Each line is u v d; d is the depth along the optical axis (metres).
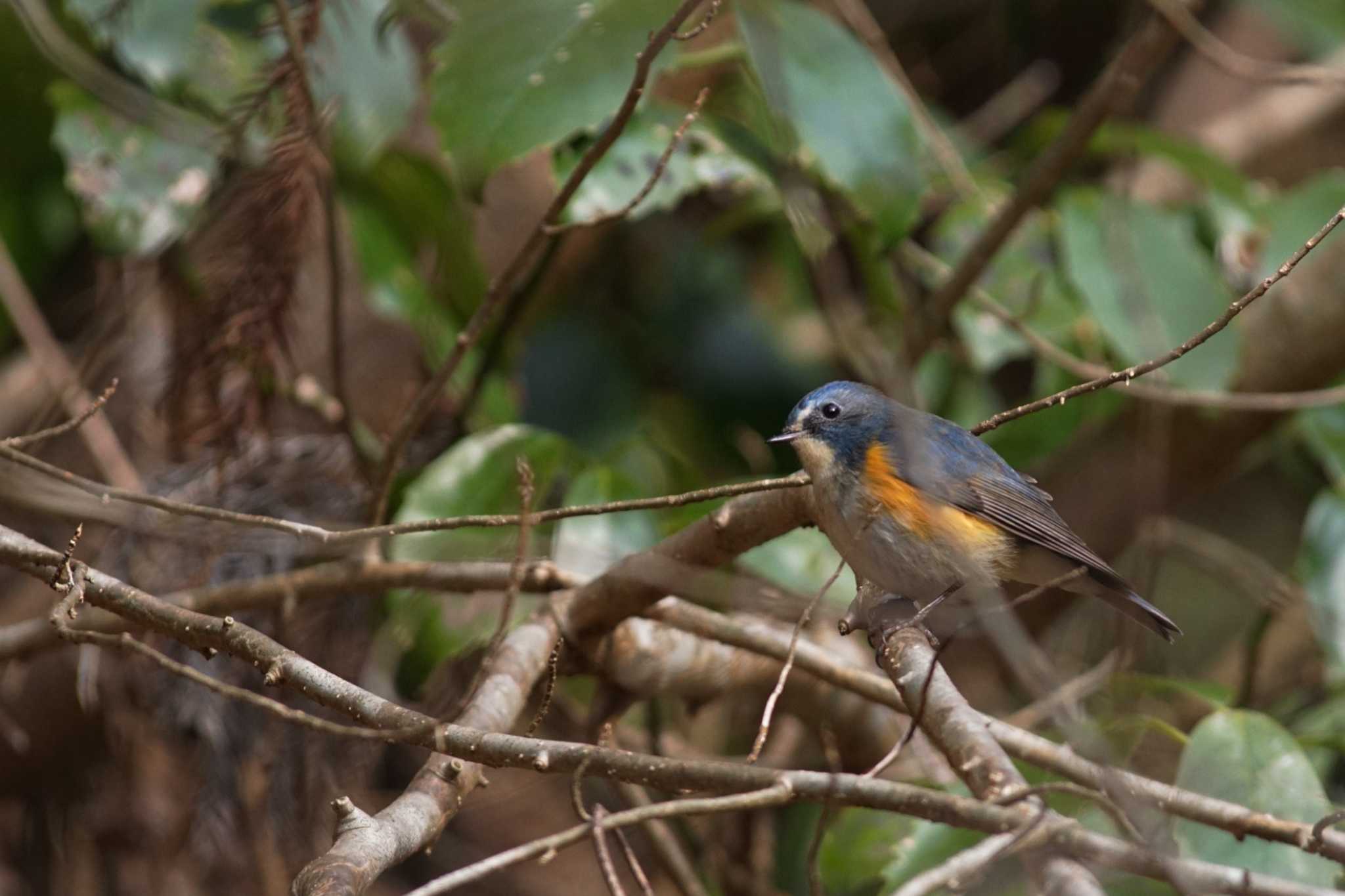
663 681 9.64
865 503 8.32
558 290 13.38
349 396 11.14
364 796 11.30
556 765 5.96
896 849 9.29
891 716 10.98
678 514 10.64
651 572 8.52
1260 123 14.77
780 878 12.24
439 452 11.62
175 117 10.43
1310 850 6.54
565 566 9.66
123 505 10.50
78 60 10.31
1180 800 6.96
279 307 9.27
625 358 13.45
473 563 9.34
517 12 9.34
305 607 10.82
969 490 8.64
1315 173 14.88
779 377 13.39
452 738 6.12
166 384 10.40
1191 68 15.18
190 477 10.82
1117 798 5.55
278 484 11.05
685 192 10.46
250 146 10.30
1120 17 14.33
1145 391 10.12
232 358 9.33
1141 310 10.41
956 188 12.59
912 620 7.89
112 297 11.76
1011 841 5.36
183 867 11.84
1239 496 15.74
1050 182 10.48
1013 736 8.52
